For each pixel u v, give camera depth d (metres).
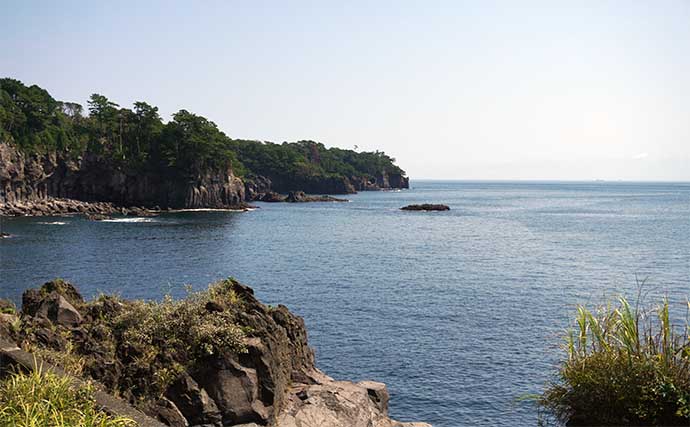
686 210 143.88
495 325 30.73
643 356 9.54
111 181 126.69
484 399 20.78
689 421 8.97
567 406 9.95
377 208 151.12
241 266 53.12
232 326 12.84
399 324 31.05
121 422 6.44
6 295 38.47
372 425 13.85
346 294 39.53
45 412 6.11
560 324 30.70
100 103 137.25
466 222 108.75
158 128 134.38
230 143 146.50
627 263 54.16
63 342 11.53
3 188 107.12
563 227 97.06
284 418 12.61
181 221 102.75
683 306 31.95
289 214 126.56
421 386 22.08
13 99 124.31
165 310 13.23
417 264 54.69
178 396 11.75
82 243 68.25
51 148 120.81
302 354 15.75
